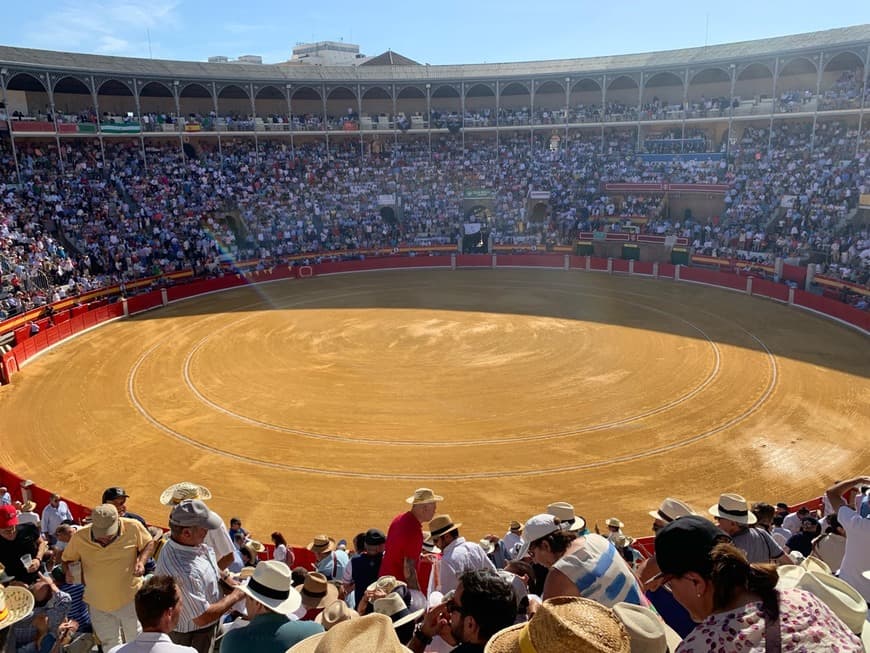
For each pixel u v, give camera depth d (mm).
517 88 63969
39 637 6918
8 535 8016
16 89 51281
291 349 32406
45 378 29000
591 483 19016
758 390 25891
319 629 5418
